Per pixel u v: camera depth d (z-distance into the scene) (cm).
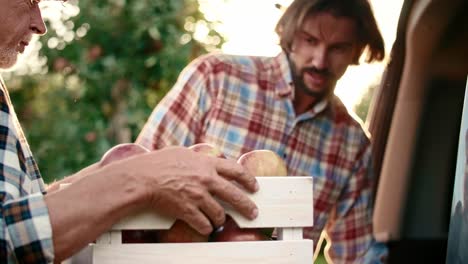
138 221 142
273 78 266
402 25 259
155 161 140
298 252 147
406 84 263
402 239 267
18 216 129
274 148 266
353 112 266
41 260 130
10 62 150
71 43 385
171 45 370
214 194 142
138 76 376
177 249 143
